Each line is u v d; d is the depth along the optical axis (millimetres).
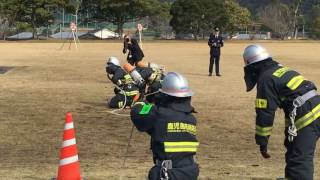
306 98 5730
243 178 7293
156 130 4719
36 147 9078
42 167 7777
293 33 108938
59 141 9555
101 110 12977
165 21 96000
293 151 5832
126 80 13086
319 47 61156
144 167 7812
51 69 25750
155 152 4762
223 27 91812
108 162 8086
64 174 5973
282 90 5738
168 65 29484
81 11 88750
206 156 8555
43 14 79500
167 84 4777
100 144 9305
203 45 64250
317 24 111562
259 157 8555
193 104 14234
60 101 14500
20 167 7773
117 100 13156
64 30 93125
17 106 13570
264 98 5707
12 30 82000
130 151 8828
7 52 43438
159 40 81250
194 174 4734
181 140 4699
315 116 5738
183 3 88312
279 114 12750
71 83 19250
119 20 86812
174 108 4754
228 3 96312
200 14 87500
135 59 21312
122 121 11555
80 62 31219
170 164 4672
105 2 83562
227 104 14312
